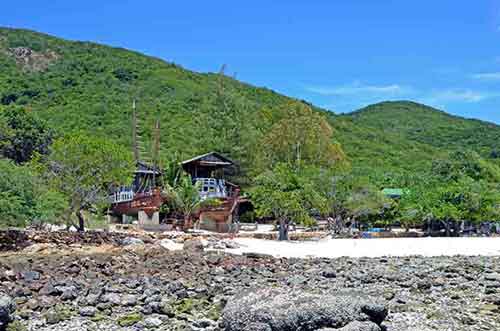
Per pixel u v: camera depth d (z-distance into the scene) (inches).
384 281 700.7
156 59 4490.7
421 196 1875.0
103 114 3193.9
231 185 2063.2
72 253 856.9
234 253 958.4
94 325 459.8
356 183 1727.4
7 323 434.3
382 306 370.0
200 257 817.5
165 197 1644.9
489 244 1310.3
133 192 1929.1
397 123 5964.6
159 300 549.0
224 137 2495.1
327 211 1667.1
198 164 1936.5
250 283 655.8
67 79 3892.7
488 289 642.8
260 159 2481.5
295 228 1849.2
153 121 3070.9
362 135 4234.7
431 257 992.2
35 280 615.2
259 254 924.6
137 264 746.8
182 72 4227.4
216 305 532.7
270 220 2217.0
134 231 1401.3
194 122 3051.2
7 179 1049.5
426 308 543.8
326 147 2628.0
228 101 2812.5
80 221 1196.5
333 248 1175.6
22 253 865.5
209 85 3956.7
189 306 526.9
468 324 481.7
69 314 491.5
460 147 4800.7
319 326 347.6
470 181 1952.5
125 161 1211.9
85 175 1173.7
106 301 538.0
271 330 343.9
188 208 1574.8
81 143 1175.0
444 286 668.7
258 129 2763.3
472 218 1838.1
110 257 781.3
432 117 6230.3
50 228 1227.2
